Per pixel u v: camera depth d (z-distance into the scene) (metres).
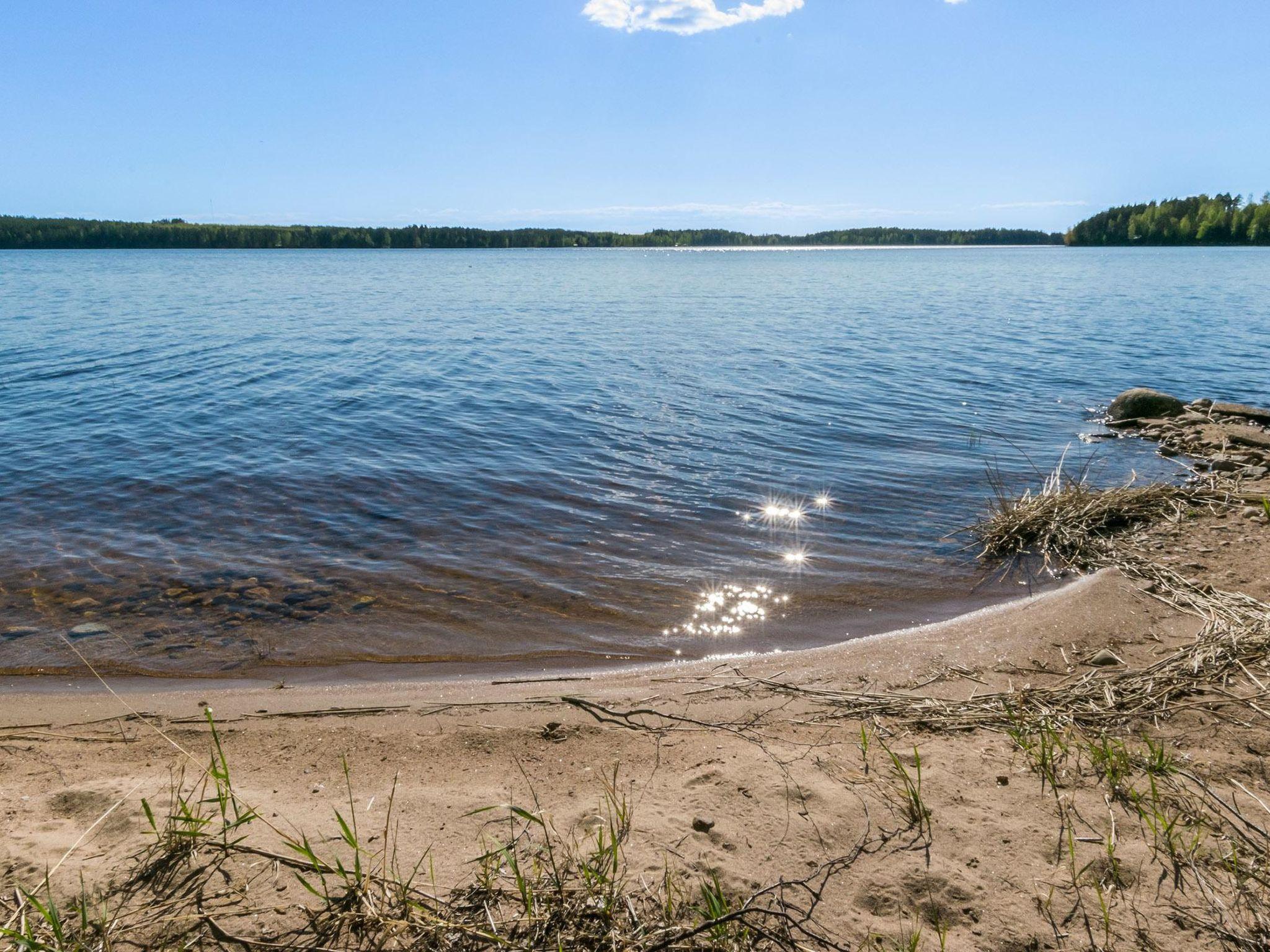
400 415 12.53
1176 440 11.33
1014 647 5.33
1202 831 3.19
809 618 6.21
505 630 5.95
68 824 3.29
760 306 32.88
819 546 7.66
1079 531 7.46
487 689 4.96
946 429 12.26
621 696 4.82
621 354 19.00
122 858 3.02
